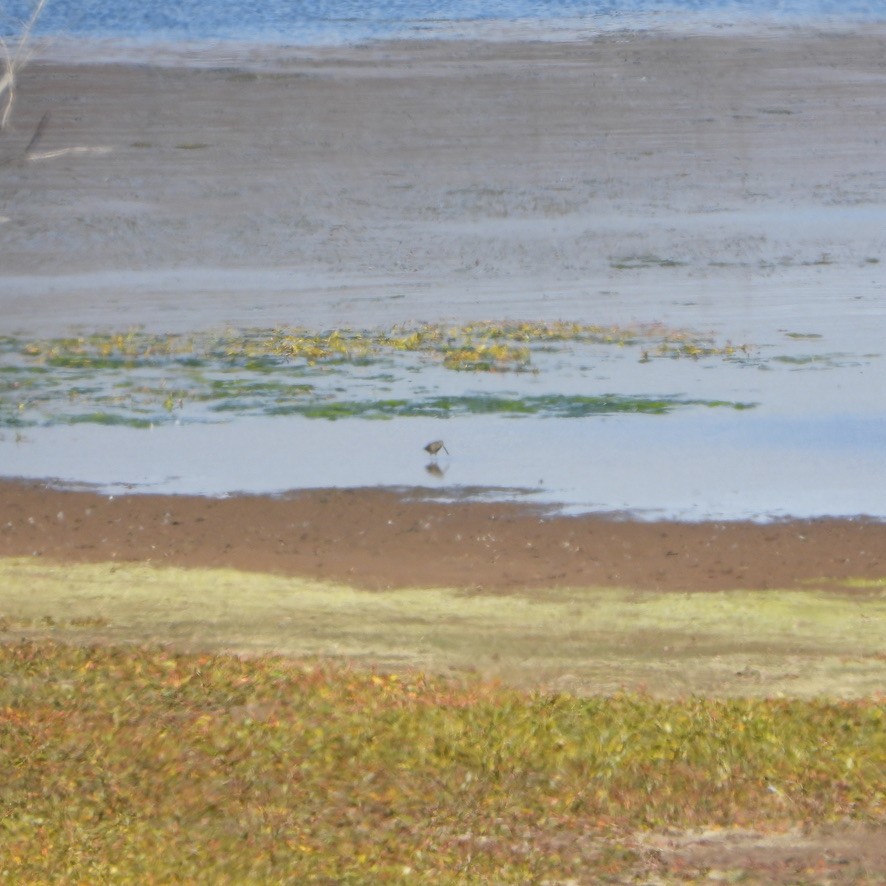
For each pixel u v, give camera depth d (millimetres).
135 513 67312
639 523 66125
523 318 101125
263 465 73812
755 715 43344
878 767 40094
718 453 75625
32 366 90562
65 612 53906
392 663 48594
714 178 139375
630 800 38156
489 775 39219
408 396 84750
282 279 111188
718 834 36719
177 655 48375
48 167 138000
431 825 36594
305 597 56219
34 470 73062
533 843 35969
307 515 67062
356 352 92812
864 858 35594
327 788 38250
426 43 196375
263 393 85500
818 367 90500
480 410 82500
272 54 189500
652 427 79750
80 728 41562
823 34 199875
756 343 95375
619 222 125812
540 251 117938
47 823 35875
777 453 75875
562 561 61375
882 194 134500
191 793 37719
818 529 65500
